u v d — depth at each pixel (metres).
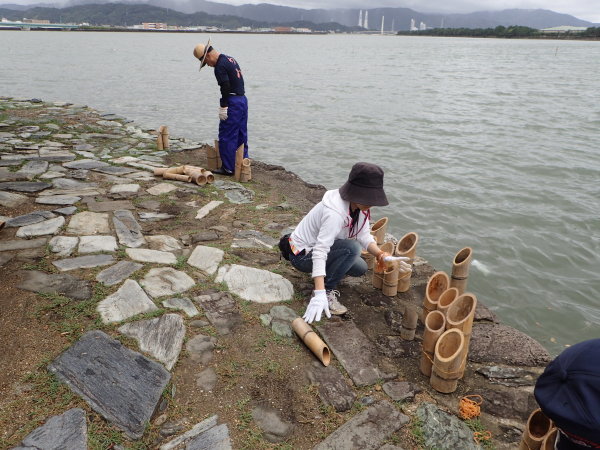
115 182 6.48
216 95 21.77
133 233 4.82
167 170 6.84
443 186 9.77
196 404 2.73
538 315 5.56
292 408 2.76
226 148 7.17
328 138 13.74
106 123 10.77
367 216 3.59
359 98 22.09
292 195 6.80
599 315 5.58
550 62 55.66
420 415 2.76
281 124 15.66
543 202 8.98
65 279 3.78
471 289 6.04
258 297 3.83
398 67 44.44
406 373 3.17
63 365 2.85
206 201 6.09
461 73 37.88
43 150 7.99
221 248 4.63
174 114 16.86
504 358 3.36
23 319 3.23
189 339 3.23
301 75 33.97
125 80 26.50
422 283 4.42
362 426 2.65
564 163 11.41
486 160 11.66
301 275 4.27
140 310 3.46
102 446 2.36
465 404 2.84
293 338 3.37
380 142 13.34
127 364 2.91
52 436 2.38
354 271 3.87
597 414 1.39
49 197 5.68
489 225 7.95
